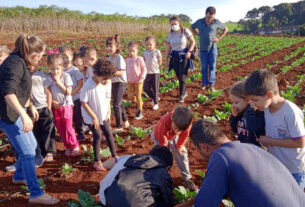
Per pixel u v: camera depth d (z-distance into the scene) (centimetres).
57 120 507
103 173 472
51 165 498
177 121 343
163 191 325
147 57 729
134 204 305
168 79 1167
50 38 2755
